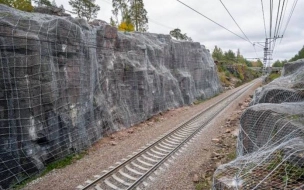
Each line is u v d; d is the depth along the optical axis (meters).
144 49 19.27
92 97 12.59
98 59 13.79
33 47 8.60
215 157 9.83
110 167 8.92
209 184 7.46
